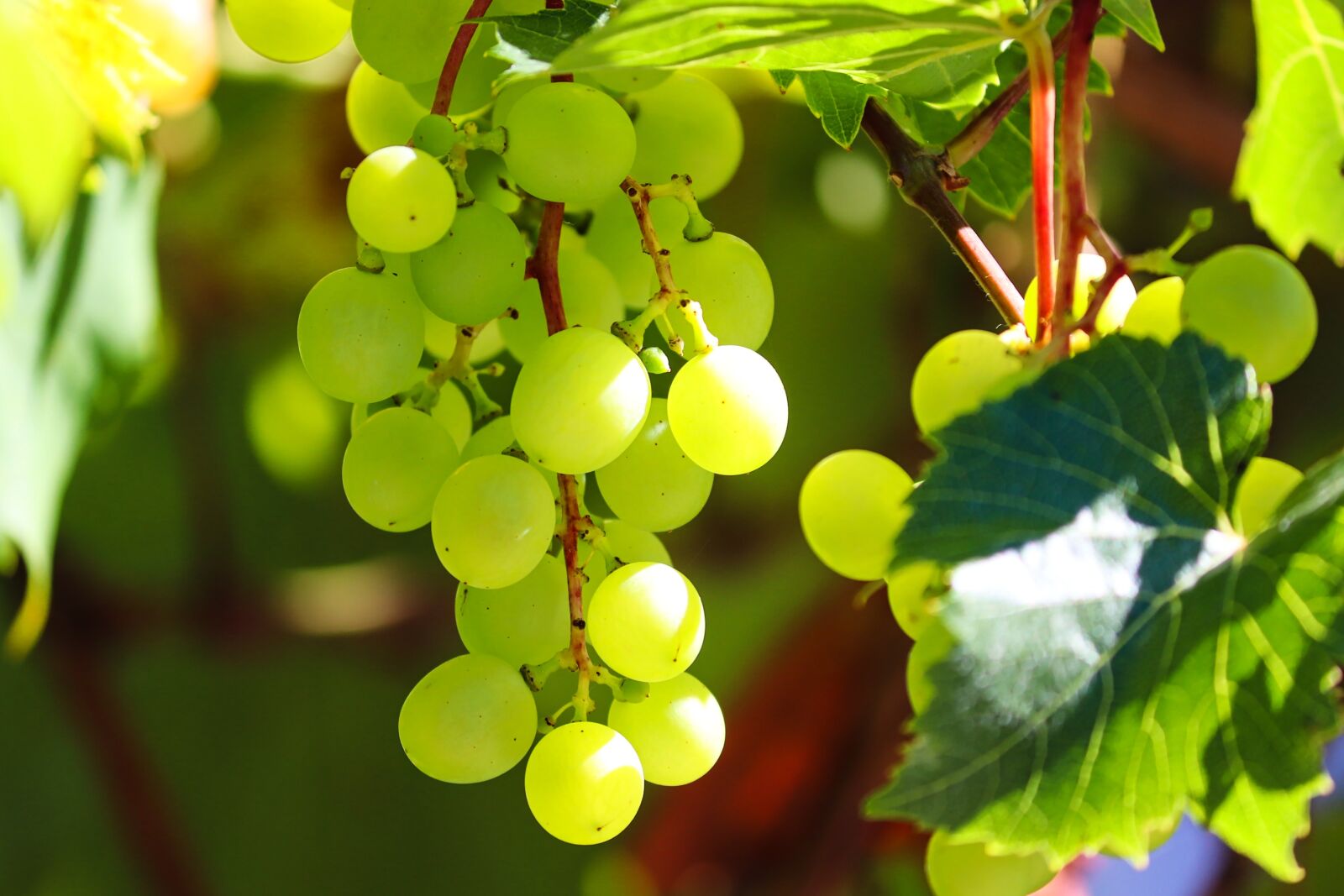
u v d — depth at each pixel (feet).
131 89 2.44
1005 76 2.44
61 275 2.51
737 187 3.68
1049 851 2.14
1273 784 2.15
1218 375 2.18
